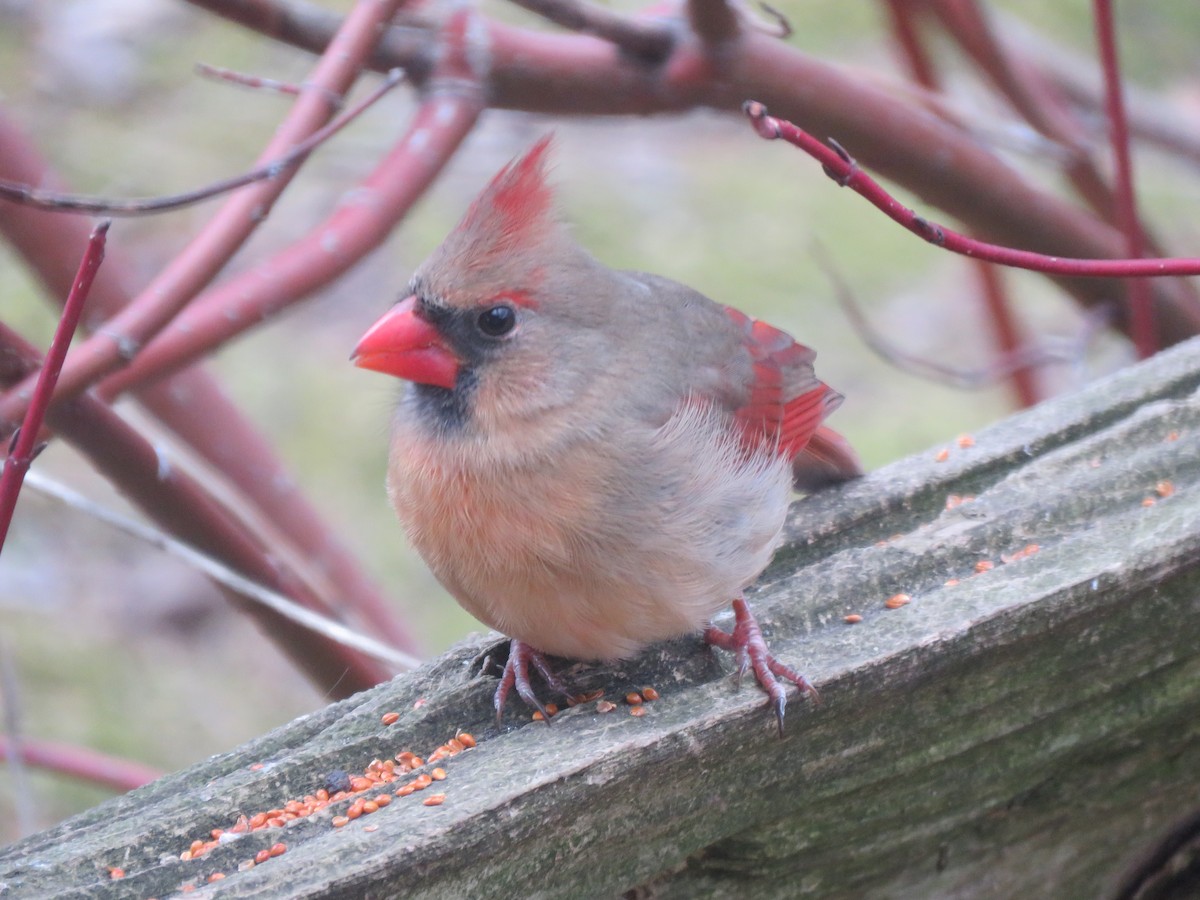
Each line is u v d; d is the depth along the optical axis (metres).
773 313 4.25
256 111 4.46
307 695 3.57
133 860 2.93
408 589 3.67
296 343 4.30
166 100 4.46
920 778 2.97
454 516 2.98
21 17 4.72
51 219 3.06
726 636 2.98
